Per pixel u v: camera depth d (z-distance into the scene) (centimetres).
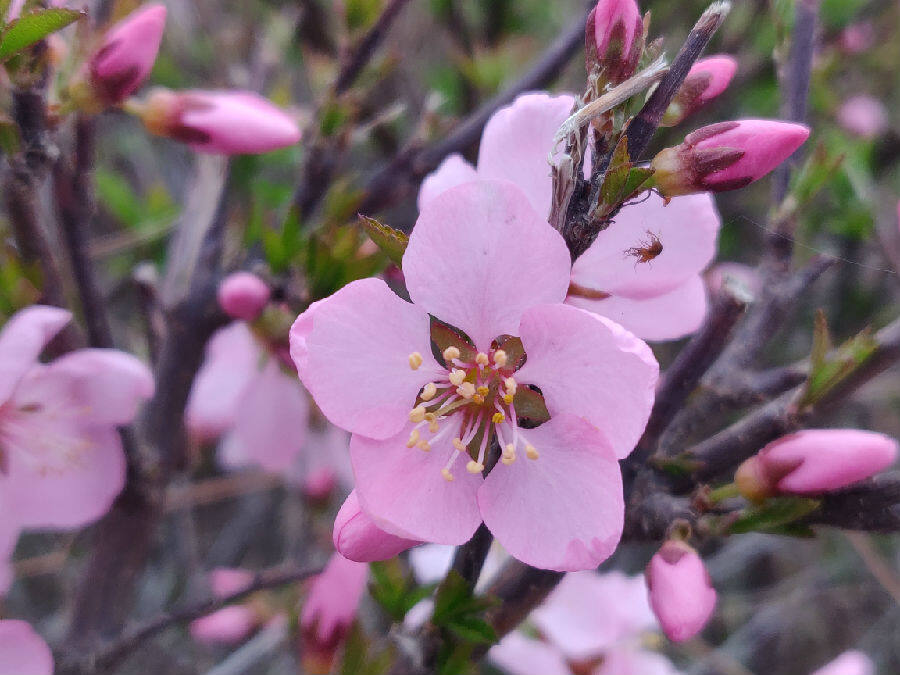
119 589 13
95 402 12
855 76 24
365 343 8
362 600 19
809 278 11
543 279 7
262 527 27
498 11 21
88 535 20
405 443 8
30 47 9
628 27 7
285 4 21
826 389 9
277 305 13
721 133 7
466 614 9
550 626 15
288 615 15
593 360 7
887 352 9
